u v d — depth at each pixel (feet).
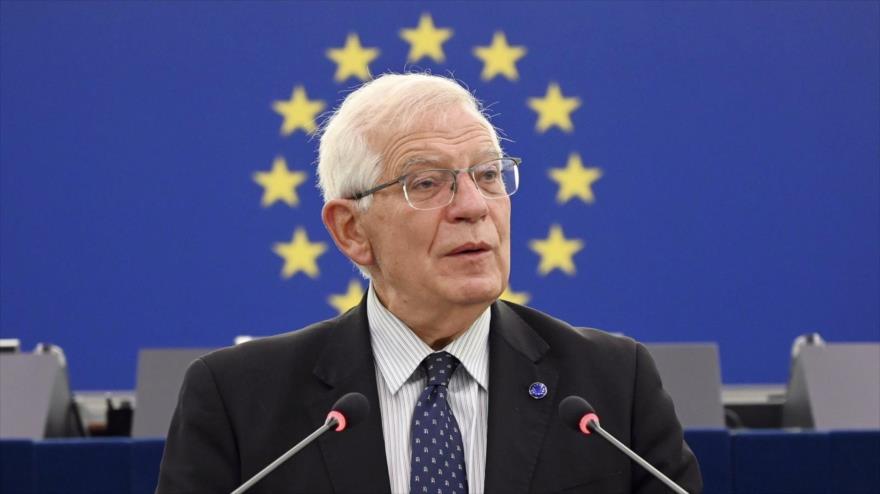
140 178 63.31
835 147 63.98
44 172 62.90
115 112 63.31
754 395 62.28
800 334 63.57
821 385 47.70
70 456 37.04
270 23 63.87
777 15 64.18
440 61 63.77
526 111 63.77
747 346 63.46
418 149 20.43
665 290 63.67
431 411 20.86
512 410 20.85
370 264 21.39
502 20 63.93
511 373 21.20
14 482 36.88
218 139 63.62
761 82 64.08
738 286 63.67
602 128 63.93
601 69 63.98
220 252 63.36
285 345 21.75
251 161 63.67
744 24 64.13
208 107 63.62
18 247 62.59
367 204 20.85
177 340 63.00
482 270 20.35
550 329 22.02
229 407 21.04
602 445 20.97
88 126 63.21
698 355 47.37
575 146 63.87
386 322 21.59
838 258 63.72
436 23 63.87
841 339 63.57
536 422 20.83
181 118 63.52
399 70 63.72
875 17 64.18
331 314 63.41
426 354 21.30
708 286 63.67
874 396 47.39
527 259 63.41
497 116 63.77
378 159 20.66
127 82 63.36
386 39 63.87
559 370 21.47
